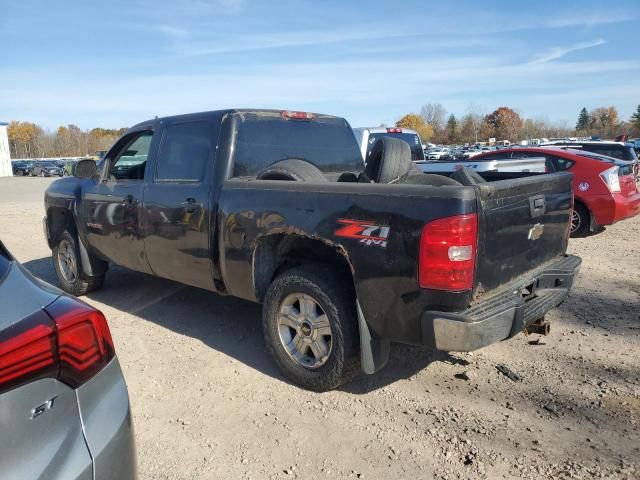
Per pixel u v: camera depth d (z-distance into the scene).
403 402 3.82
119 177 5.98
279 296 4.05
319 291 3.78
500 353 4.62
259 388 4.07
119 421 2.00
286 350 4.09
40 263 8.55
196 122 4.86
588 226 9.68
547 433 3.39
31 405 1.75
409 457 3.18
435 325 3.27
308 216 3.81
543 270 4.04
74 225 6.38
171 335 5.17
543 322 4.22
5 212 16.70
